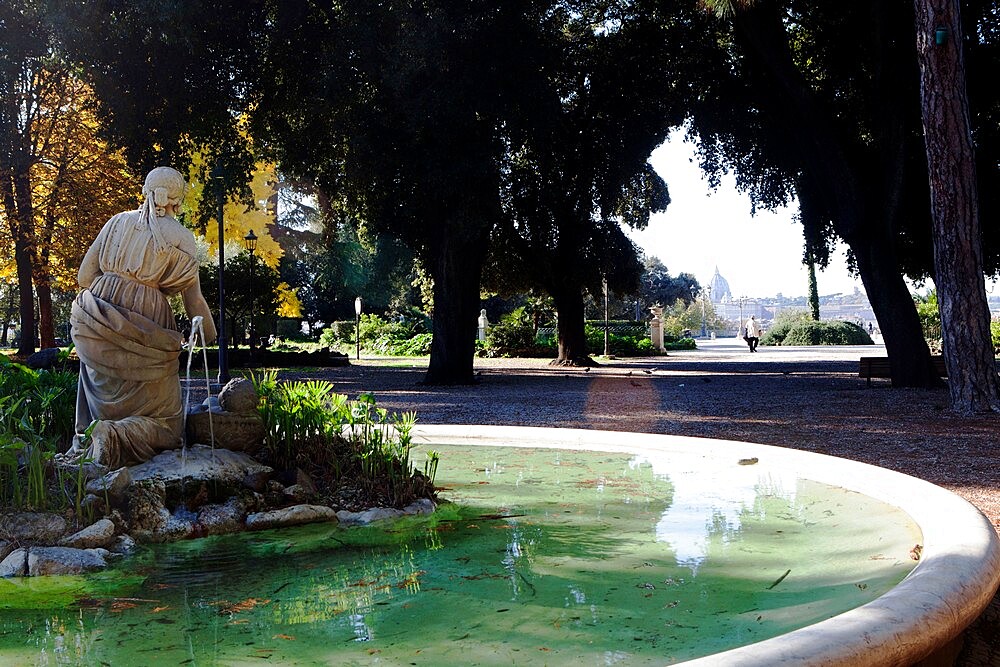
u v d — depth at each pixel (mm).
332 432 5199
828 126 15844
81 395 4711
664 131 20875
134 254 4664
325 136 19938
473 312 20234
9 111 22969
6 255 28266
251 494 4430
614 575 3221
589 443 6676
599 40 20703
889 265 16141
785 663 1818
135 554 3727
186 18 15234
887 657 1985
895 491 4086
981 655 2793
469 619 2705
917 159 16703
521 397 15930
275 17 17484
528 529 4102
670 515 4328
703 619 2652
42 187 27844
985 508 5559
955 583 2418
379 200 20312
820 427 10398
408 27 16766
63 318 51375
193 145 18406
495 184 18297
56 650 2469
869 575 2979
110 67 16500
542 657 2344
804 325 57719
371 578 3273
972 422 10664
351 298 46719
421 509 4574
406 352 44656
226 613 2830
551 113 17844
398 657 2363
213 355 28281
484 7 16922
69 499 3967
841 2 16625
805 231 19844
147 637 2582
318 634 2582
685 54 18828
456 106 16688
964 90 11750
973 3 15688
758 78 17203
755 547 3590
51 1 15469
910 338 16250
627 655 2346
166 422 4684
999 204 16516
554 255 25578
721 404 13891
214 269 29016
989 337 11805
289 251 40219
